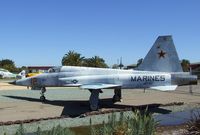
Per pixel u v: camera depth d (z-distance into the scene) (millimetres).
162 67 21125
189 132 9727
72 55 96812
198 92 34125
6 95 28703
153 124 7668
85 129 14570
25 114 18328
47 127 14906
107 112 19156
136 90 36531
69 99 26188
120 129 7348
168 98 27875
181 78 20719
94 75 22219
